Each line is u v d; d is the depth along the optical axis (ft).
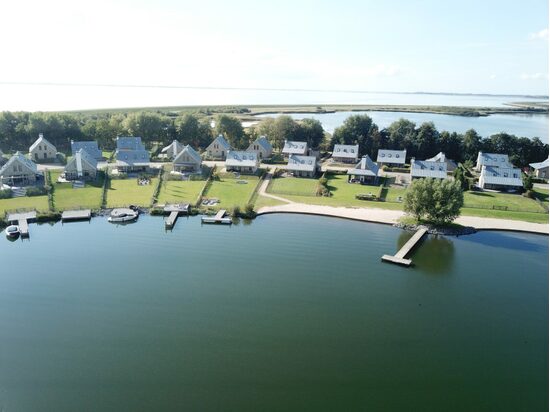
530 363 132.05
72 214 256.93
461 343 141.69
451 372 126.82
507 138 444.96
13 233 225.97
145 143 473.67
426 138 454.81
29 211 256.73
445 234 241.35
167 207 272.10
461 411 110.93
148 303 162.91
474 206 292.20
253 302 164.66
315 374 124.16
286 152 436.35
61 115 469.98
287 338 141.69
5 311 156.66
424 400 114.73
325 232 242.78
